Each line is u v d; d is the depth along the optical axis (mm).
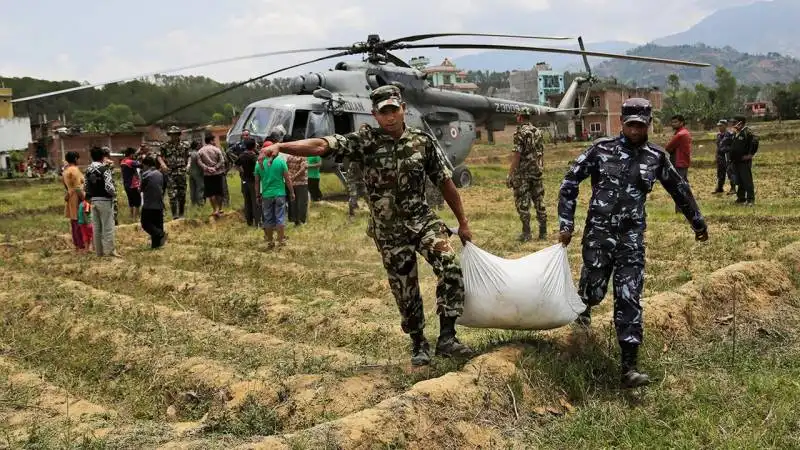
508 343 5195
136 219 15992
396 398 4152
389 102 4730
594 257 5031
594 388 4820
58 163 42906
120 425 4645
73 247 13094
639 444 4012
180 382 5344
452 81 87750
